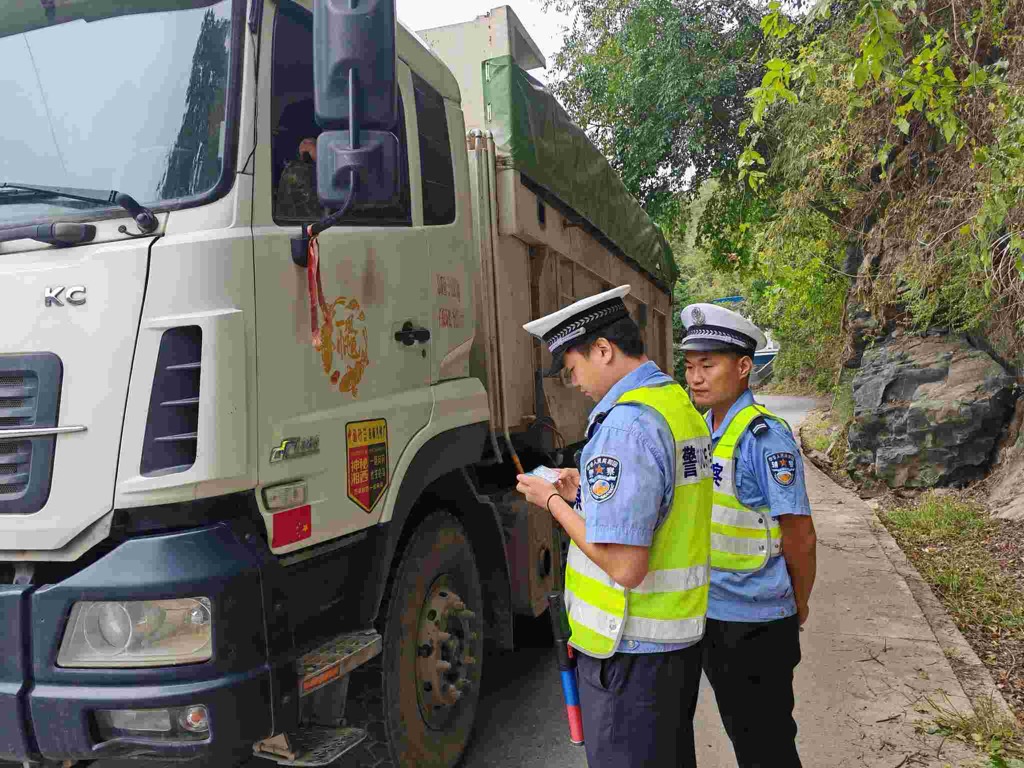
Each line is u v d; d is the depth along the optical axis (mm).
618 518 1832
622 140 13555
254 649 2031
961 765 3102
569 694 2154
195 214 2129
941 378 8125
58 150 2311
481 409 3438
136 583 1933
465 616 3215
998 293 6184
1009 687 3908
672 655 1951
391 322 2826
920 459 8078
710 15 12766
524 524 3857
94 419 2031
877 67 3547
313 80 2398
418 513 3086
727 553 2430
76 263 2090
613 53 13305
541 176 4121
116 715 1980
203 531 2041
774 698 2436
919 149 7203
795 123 9125
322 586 2430
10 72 2418
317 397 2393
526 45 4285
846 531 6801
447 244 3301
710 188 15586
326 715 2451
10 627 2004
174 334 2041
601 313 2092
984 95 5566
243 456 2076
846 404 10945
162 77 2295
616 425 1926
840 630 4562
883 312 8875
